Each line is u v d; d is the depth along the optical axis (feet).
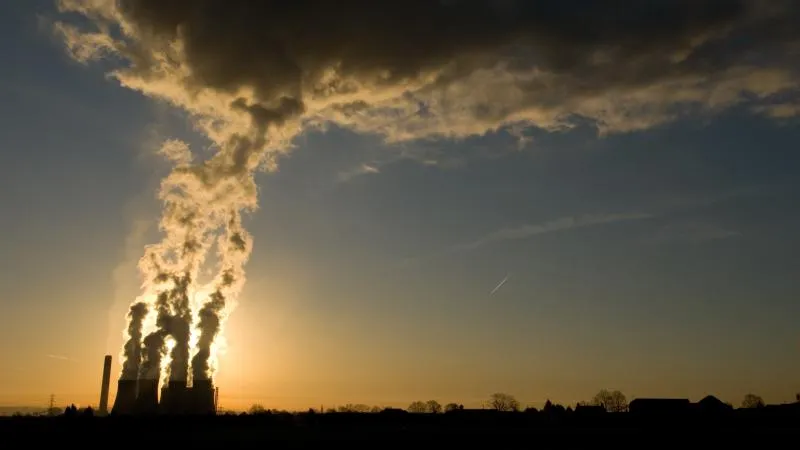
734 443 280.72
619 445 273.95
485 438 301.84
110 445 262.47
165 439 284.20
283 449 253.85
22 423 315.17
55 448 256.32
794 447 267.59
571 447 266.16
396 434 316.60
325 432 323.98
